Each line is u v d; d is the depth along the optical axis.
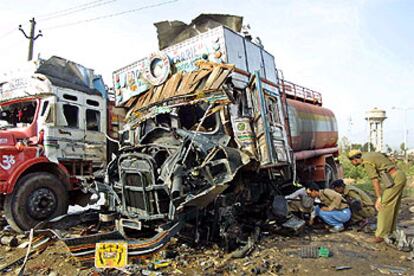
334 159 11.05
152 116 6.43
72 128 7.73
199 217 5.27
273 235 6.06
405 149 33.12
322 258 4.84
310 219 6.77
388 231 5.60
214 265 4.53
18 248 5.75
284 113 7.89
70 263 4.76
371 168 5.65
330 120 10.79
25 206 6.45
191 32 7.44
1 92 8.13
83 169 7.99
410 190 11.62
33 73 7.57
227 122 5.64
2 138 6.66
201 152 5.05
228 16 7.11
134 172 4.95
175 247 5.27
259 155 6.00
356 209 6.88
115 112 8.97
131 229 5.04
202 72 6.07
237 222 5.70
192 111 6.16
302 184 9.35
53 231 4.59
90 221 5.76
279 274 4.25
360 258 4.86
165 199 4.84
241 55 6.39
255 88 6.18
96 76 8.77
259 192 6.66
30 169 6.87
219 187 4.66
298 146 8.59
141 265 4.55
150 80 6.88
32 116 7.76
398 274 4.24
